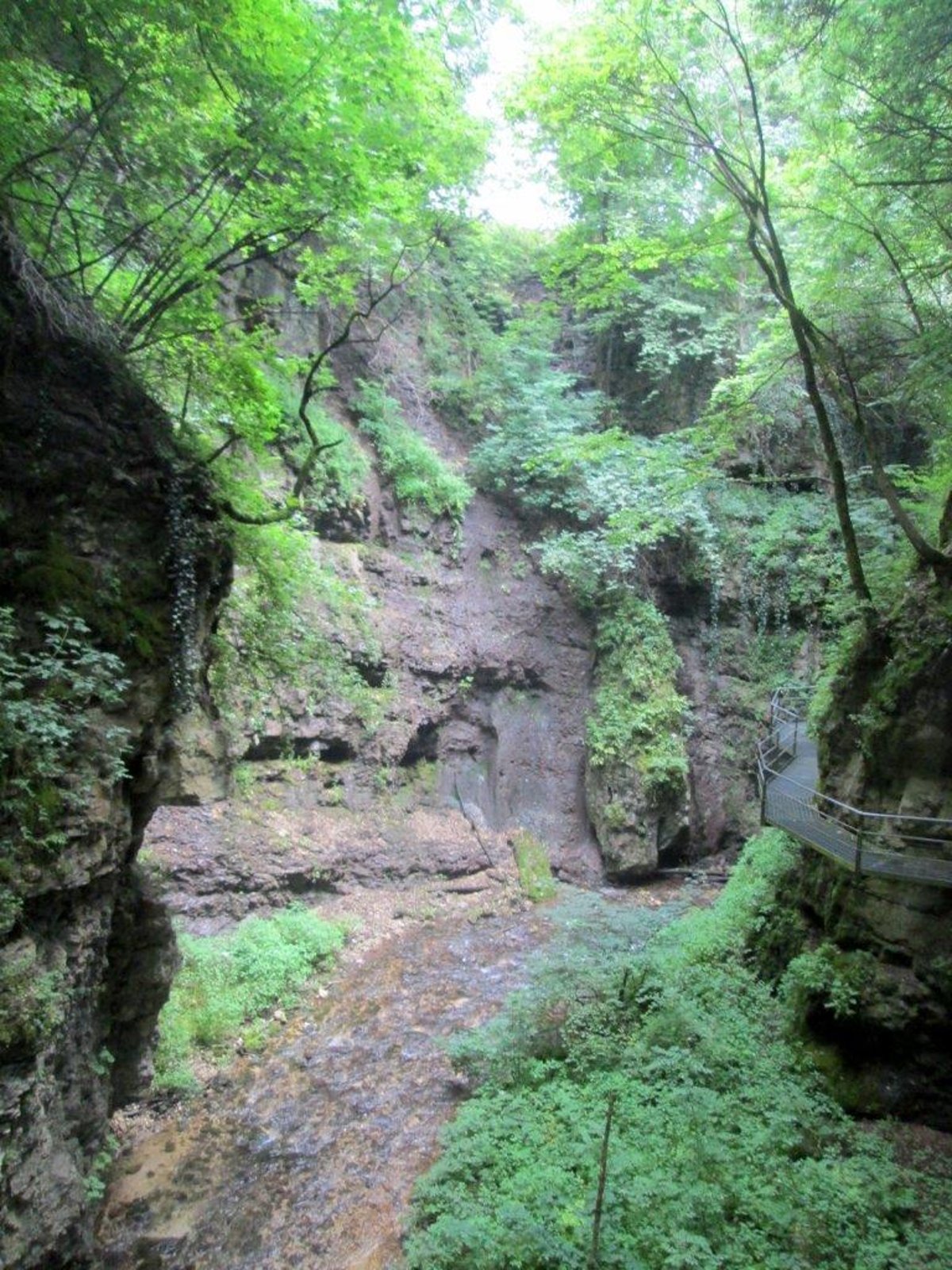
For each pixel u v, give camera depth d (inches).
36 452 237.8
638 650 740.0
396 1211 292.4
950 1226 251.3
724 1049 341.4
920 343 366.3
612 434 534.9
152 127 265.4
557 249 503.5
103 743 233.3
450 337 862.5
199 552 291.9
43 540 236.7
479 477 813.2
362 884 585.9
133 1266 270.4
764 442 786.2
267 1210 295.9
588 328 866.1
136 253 315.0
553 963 451.5
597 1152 281.3
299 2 278.4
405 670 687.7
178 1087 362.3
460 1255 246.5
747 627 782.5
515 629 772.0
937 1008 313.6
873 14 319.9
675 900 638.5
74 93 252.8
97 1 231.0
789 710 681.6
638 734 705.6
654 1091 322.3
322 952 494.0
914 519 503.8
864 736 368.2
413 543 743.1
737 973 415.8
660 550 800.3
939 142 334.0
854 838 353.1
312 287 408.5
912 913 331.3
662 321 797.2
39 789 207.9
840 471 402.6
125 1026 316.5
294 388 663.1
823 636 751.7
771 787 492.4
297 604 547.5
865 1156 284.0
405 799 666.2
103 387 263.7
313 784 600.1
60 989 213.3
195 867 497.7
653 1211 247.8
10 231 233.3
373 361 770.8
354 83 281.6
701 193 536.1
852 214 401.4
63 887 213.9
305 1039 417.4
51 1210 199.2
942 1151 296.4
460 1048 372.5
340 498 665.6
